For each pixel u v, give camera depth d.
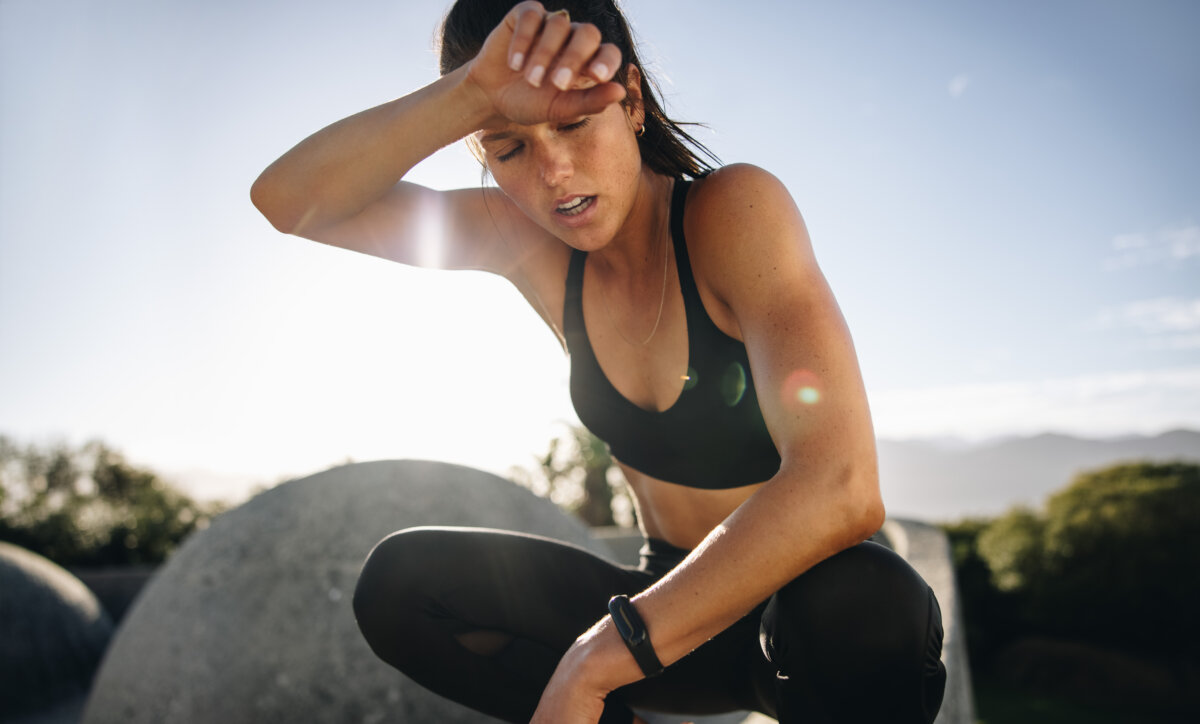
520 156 1.02
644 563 1.39
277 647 2.56
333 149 1.17
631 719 1.14
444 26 1.16
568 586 1.25
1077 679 7.18
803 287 0.96
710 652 1.18
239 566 2.71
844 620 0.83
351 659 2.54
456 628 1.21
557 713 0.88
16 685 4.91
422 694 2.52
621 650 0.86
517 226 1.40
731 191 1.04
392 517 2.76
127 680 2.64
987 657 8.09
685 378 1.14
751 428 1.13
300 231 1.28
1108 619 7.25
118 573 7.64
